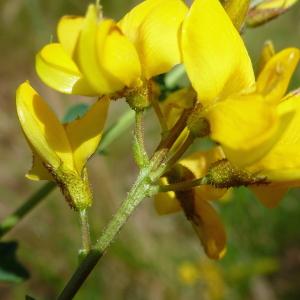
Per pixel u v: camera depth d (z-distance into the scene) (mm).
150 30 49
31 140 50
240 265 134
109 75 45
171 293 139
